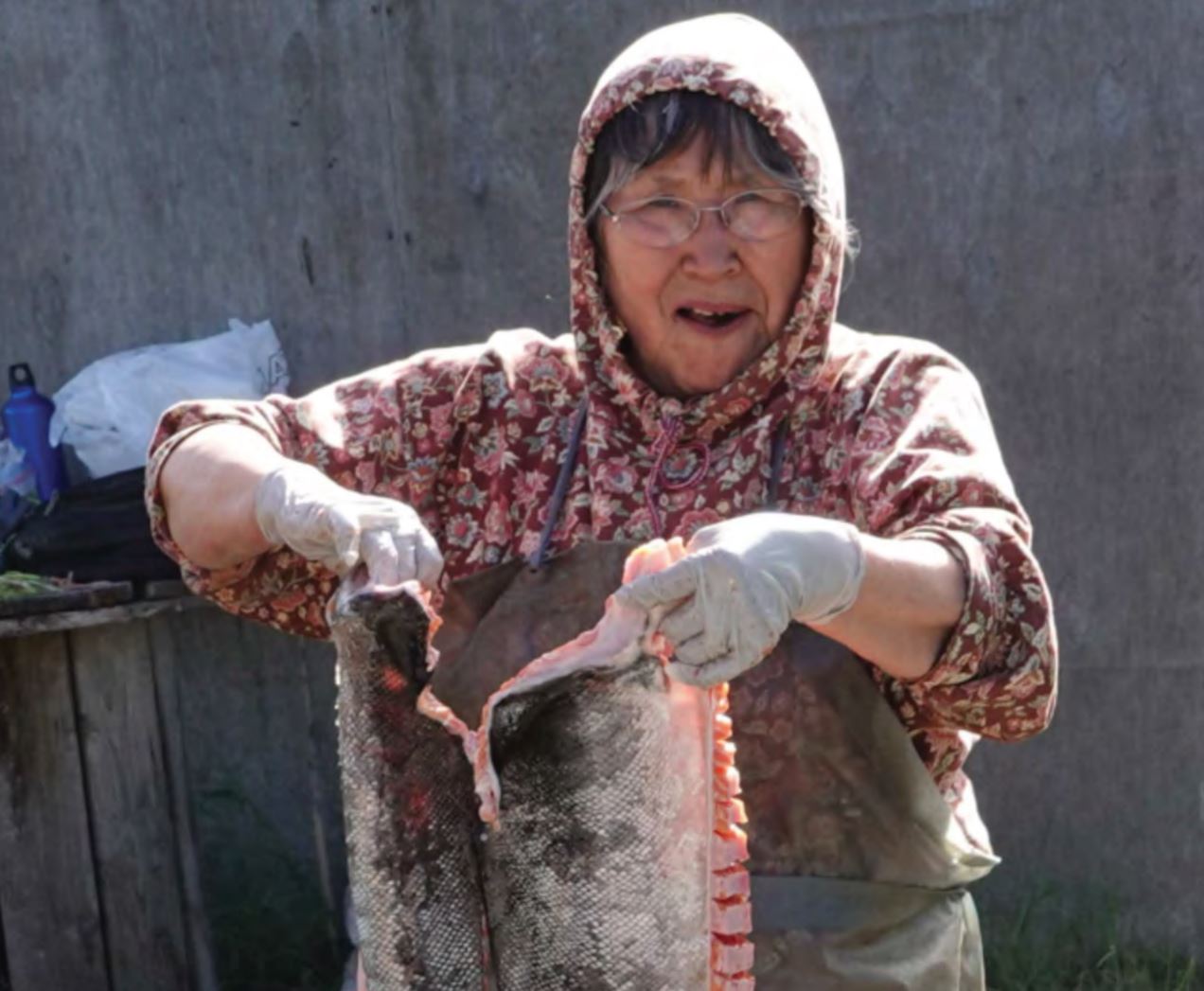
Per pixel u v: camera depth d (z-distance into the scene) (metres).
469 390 3.44
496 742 2.69
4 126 7.67
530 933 2.71
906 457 3.12
